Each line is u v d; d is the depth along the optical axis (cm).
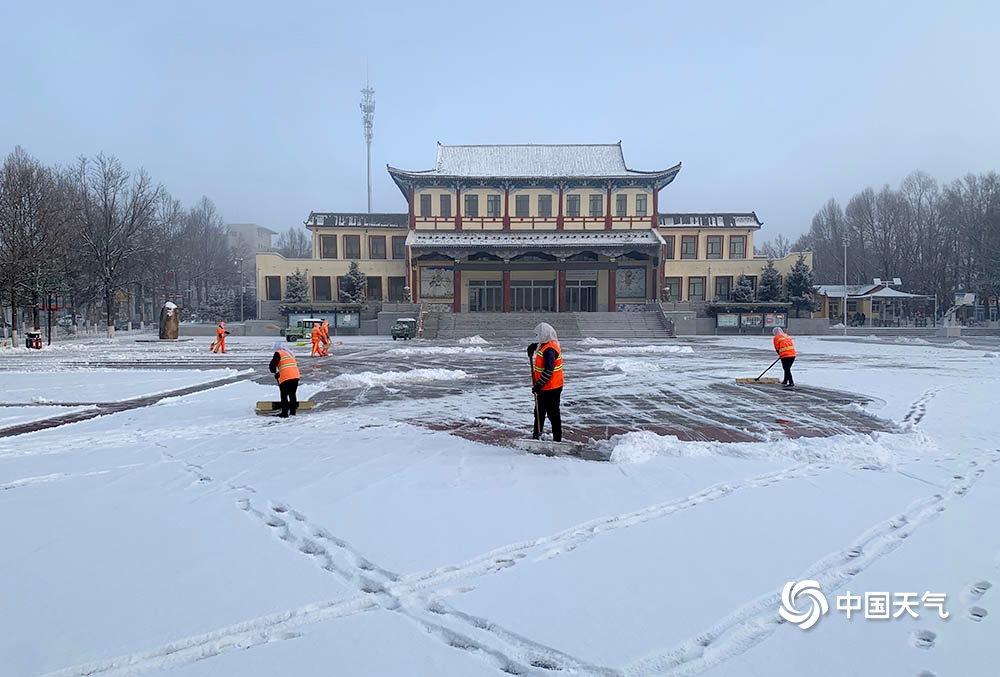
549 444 869
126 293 5750
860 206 7806
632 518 544
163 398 1392
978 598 387
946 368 2130
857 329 5325
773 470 716
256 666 309
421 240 5338
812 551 462
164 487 651
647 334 4609
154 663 312
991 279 5988
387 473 706
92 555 459
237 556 456
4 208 3522
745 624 354
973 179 6656
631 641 333
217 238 9725
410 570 429
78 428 1009
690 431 990
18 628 348
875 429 1003
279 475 698
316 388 1563
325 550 468
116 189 5472
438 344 3781
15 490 639
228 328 5162
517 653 322
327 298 5669
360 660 315
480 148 5966
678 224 6081
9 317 5406
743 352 3059
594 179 5441
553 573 423
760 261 5669
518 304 5666
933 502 587
